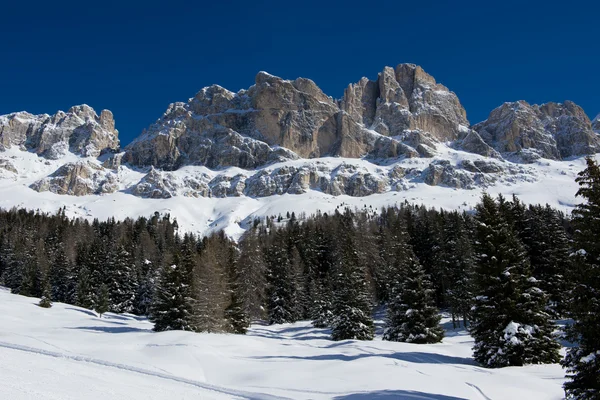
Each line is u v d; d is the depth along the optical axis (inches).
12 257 3577.8
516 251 1139.9
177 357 968.3
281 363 949.2
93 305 2859.3
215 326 1802.4
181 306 1759.4
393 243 2989.7
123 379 608.7
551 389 772.0
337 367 884.0
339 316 1726.1
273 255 3004.4
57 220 5137.8
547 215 1958.7
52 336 1338.6
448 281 2330.2
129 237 4138.8
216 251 2566.4
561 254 1670.8
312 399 634.8
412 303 1571.1
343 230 3558.1
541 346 1028.5
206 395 564.7
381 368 869.8
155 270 3016.7
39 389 470.3
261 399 580.1
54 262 3223.4
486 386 762.8
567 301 643.5
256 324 2613.2
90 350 1034.1
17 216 5137.8
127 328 1845.5
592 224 633.0
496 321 1089.4
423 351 1266.0
